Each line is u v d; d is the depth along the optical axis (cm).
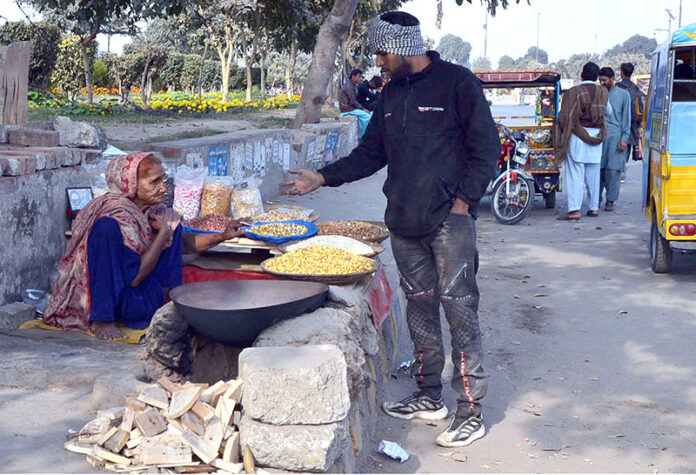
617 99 1127
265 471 300
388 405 439
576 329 602
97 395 358
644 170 859
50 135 576
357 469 360
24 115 639
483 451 395
